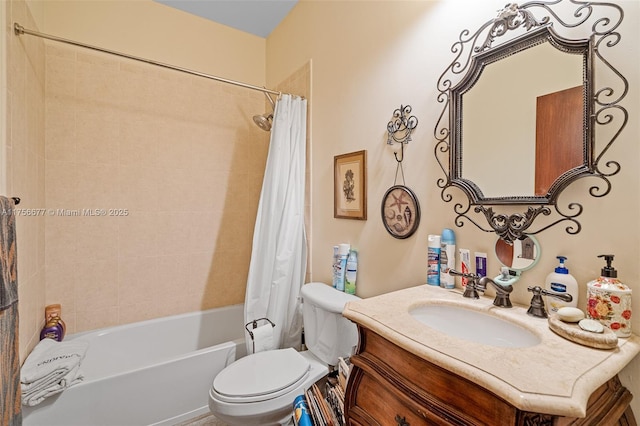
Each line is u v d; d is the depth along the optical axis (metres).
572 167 0.81
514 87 0.93
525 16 0.90
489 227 1.00
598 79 0.76
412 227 1.26
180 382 1.61
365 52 1.52
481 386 0.55
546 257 0.87
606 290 0.70
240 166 2.44
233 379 1.33
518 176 0.92
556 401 0.47
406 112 1.29
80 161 1.85
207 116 2.29
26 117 1.39
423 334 0.72
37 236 1.58
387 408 0.77
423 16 1.22
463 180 1.06
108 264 1.95
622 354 0.62
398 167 1.34
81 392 1.36
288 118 1.93
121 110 1.97
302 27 2.06
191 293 2.25
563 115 0.82
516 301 0.94
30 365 1.29
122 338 1.94
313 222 1.94
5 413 0.81
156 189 2.10
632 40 0.71
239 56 2.46
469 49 1.05
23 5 1.35
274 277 1.87
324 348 1.47
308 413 1.18
